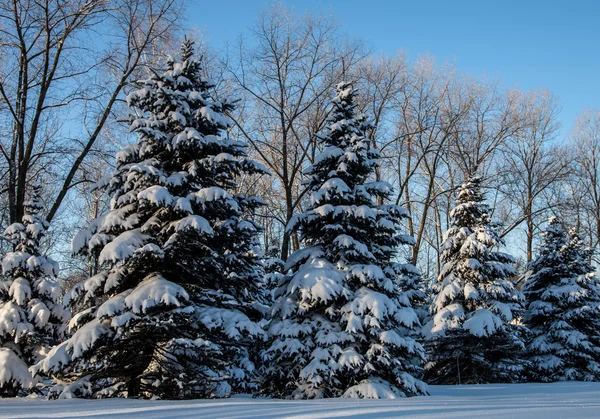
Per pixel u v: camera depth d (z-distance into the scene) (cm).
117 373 1093
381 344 1193
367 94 2734
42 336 1250
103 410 771
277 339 1234
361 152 1361
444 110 2945
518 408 775
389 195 1404
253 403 891
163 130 1239
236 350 1198
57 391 1067
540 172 3381
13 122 1875
